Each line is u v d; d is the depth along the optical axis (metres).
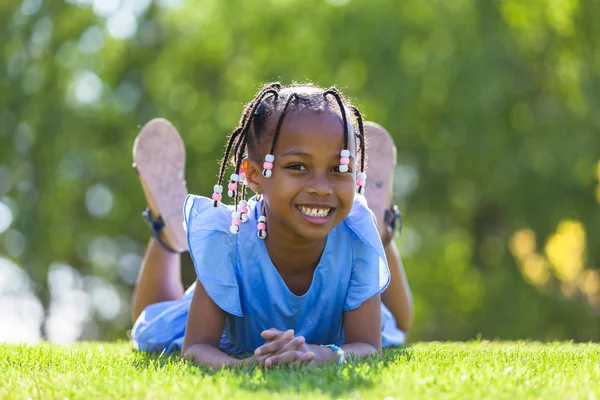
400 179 17.22
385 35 16.02
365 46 16.08
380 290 3.97
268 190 3.65
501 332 16.39
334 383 3.01
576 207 15.77
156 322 4.66
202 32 17.95
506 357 3.95
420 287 17.47
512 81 15.78
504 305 16.45
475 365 3.53
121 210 17.48
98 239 17.84
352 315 4.02
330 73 16.41
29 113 16.67
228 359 3.65
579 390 2.99
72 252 17.61
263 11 17.42
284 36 17.36
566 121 15.80
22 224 16.52
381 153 5.52
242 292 4.01
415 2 16.36
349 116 3.70
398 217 5.55
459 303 17.86
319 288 3.98
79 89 17.59
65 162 16.92
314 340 4.15
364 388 2.95
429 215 17.83
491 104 15.62
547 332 16.55
